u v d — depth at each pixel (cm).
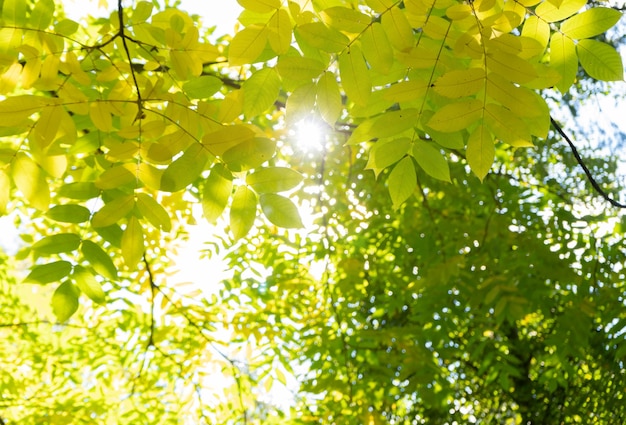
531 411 900
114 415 679
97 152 341
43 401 644
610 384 674
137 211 249
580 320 602
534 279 655
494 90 201
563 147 715
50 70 237
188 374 670
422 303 707
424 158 250
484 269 666
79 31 504
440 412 943
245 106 241
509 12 201
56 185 509
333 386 679
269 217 240
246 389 691
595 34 225
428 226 737
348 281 704
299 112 233
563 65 234
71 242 269
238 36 214
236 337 668
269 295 684
